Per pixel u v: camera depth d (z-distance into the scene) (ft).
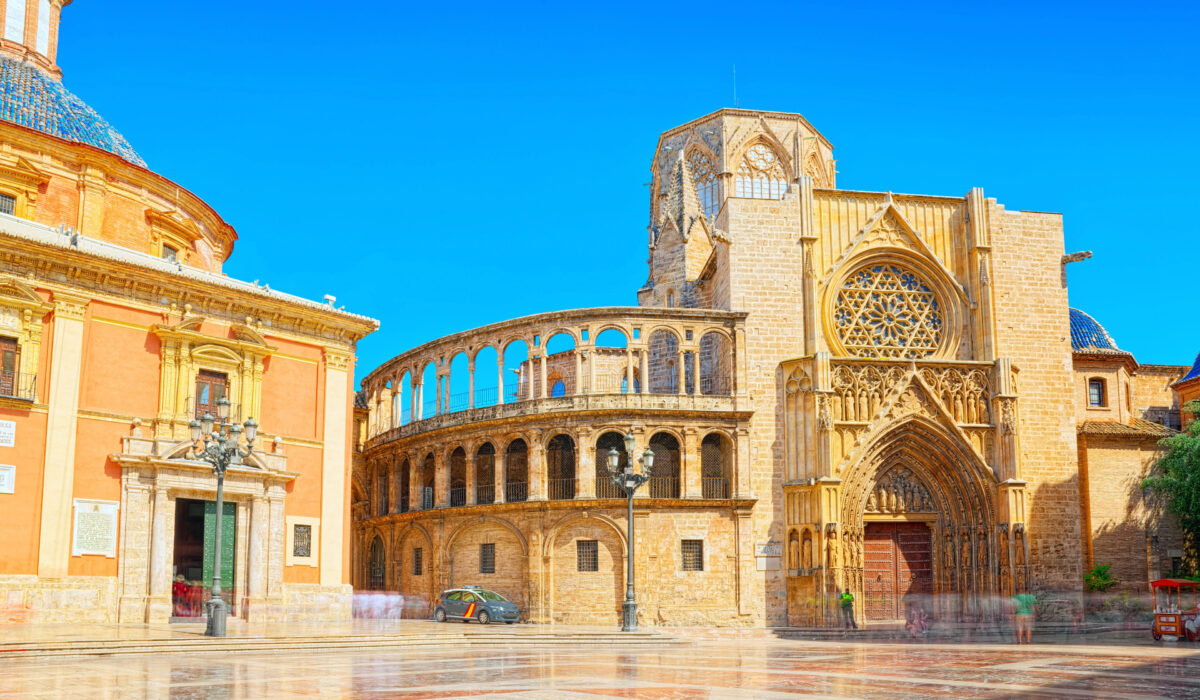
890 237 192.65
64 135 153.38
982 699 61.41
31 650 92.22
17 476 121.29
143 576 129.39
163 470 131.75
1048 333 192.34
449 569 188.03
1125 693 65.92
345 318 153.38
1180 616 143.64
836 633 165.78
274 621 139.23
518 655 104.47
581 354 181.16
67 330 126.93
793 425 180.34
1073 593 183.11
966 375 185.88
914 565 184.85
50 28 171.32
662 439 181.27
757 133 266.16
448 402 194.18
